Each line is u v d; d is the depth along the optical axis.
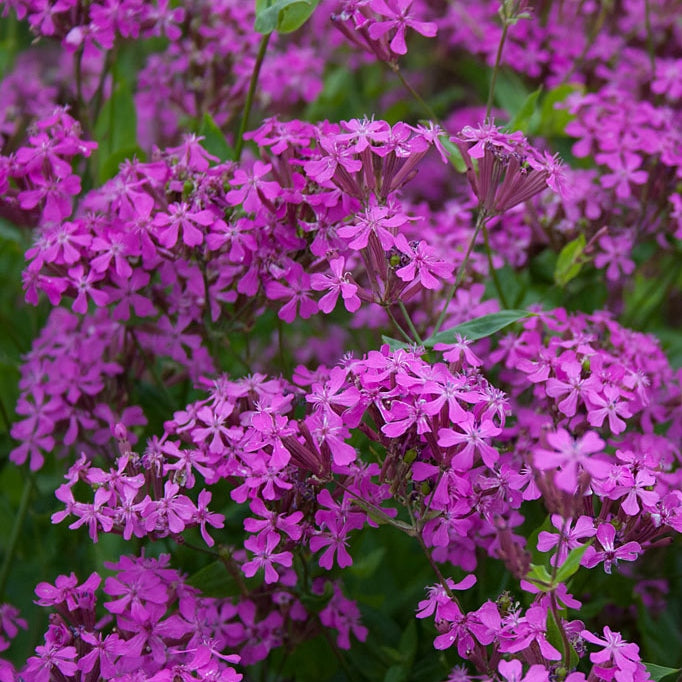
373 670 0.57
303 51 0.71
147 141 0.71
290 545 0.51
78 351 0.59
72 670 0.49
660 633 0.58
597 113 0.63
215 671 0.48
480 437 0.48
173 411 0.59
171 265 0.55
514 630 0.48
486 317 0.53
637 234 0.62
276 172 0.55
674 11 0.70
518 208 0.61
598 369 0.53
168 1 0.63
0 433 0.65
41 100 0.73
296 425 0.50
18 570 0.61
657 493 0.50
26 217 0.58
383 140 0.52
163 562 0.52
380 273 0.52
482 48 0.70
